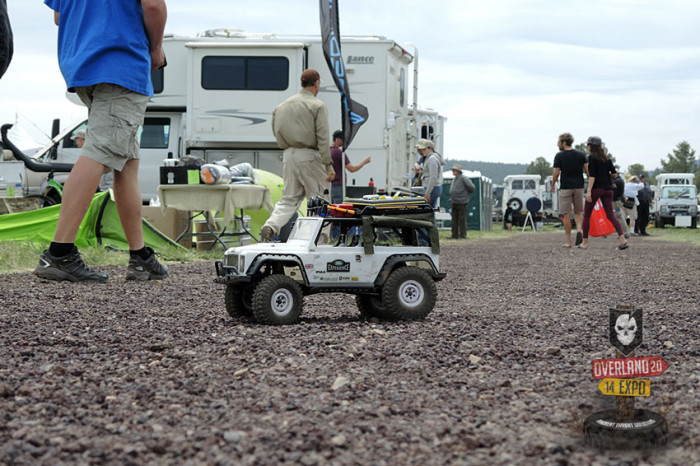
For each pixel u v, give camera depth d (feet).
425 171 50.03
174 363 11.63
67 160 49.44
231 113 49.19
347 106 36.42
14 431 8.25
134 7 21.36
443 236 65.92
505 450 7.73
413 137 54.03
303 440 8.02
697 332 14.56
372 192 49.06
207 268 28.37
